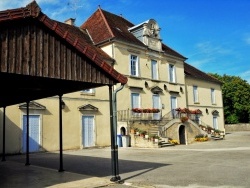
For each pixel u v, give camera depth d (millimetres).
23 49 7895
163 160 14656
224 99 61375
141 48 29109
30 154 19750
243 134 40594
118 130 25844
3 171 11906
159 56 31281
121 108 26391
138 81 28406
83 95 23984
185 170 11289
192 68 40625
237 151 17875
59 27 8602
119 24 31812
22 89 11086
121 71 26766
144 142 23594
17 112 19859
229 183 8727
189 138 28656
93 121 24484
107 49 26844
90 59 9352
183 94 34000
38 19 8164
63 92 11961
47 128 21297
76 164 13875
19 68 7738
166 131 26531
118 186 8695
